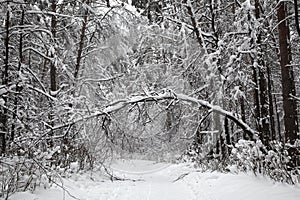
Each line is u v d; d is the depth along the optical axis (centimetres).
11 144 908
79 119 1137
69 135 1192
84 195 886
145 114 1228
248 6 1266
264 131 1514
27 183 759
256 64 1335
